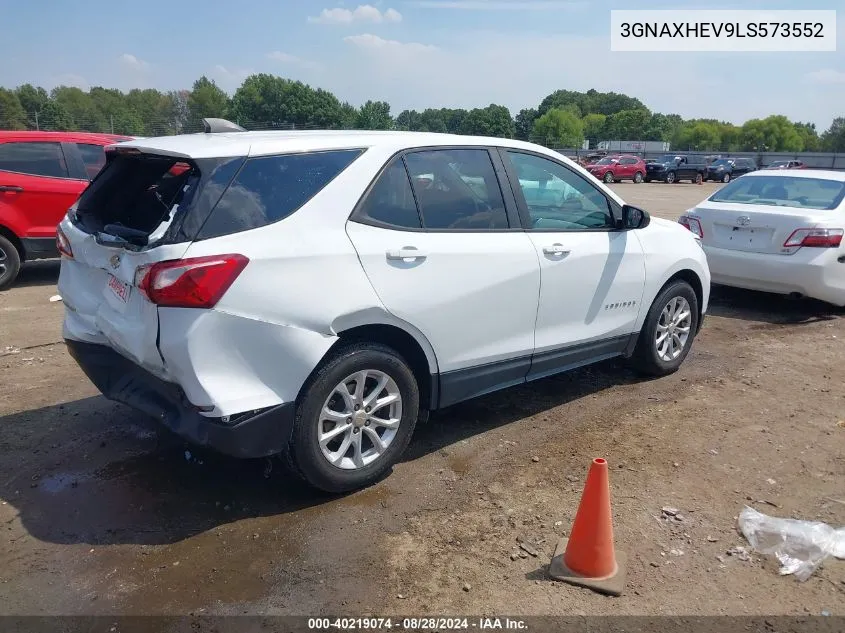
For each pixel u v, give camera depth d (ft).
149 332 10.09
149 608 9.11
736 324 23.86
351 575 9.80
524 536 10.79
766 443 14.23
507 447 13.89
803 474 12.94
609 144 261.03
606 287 15.46
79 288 12.35
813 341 21.81
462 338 12.82
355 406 11.64
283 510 11.44
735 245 25.05
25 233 27.02
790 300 27.48
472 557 10.25
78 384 16.88
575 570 9.80
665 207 72.54
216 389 10.03
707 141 391.04
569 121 303.89
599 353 16.01
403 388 12.12
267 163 10.82
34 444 13.65
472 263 12.67
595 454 13.61
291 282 10.46
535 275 13.75
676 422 15.23
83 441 13.79
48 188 27.20
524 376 14.44
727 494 12.16
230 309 10.00
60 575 9.75
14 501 11.61
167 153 10.71
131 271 10.21
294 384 10.64
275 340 10.39
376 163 11.82
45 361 18.58
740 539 10.79
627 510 11.54
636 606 9.25
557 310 14.48
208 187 10.18
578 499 11.88
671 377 18.20
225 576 9.75
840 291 23.97
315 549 10.39
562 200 14.90
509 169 13.92
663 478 12.67
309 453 11.08
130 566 9.96
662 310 17.34
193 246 9.84
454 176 12.97
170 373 10.15
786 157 207.31
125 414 15.11
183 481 12.30
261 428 10.44
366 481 12.01
